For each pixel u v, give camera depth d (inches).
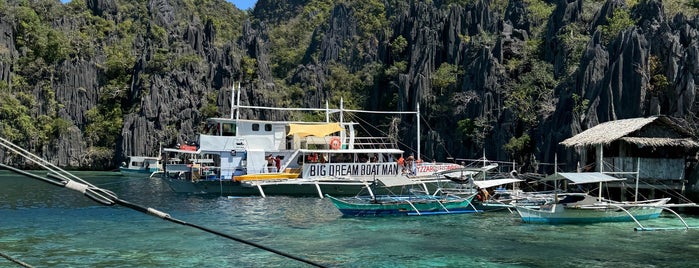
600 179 1681.8
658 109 2827.3
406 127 4940.9
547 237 1408.7
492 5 6589.6
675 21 3213.6
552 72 4114.2
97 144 6122.1
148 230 1466.5
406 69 5713.6
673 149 2070.6
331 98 6505.9
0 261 1111.0
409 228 1539.1
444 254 1209.4
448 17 5521.7
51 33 6638.8
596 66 3186.5
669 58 2918.3
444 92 4889.3
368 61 7135.8
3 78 6102.4
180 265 1089.4
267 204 2069.4
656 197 1975.9
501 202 1894.7
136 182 3563.0
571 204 1612.9
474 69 4621.1
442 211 1824.6
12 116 5610.2
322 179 2356.1
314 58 7711.6
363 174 2468.0
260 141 2504.9
